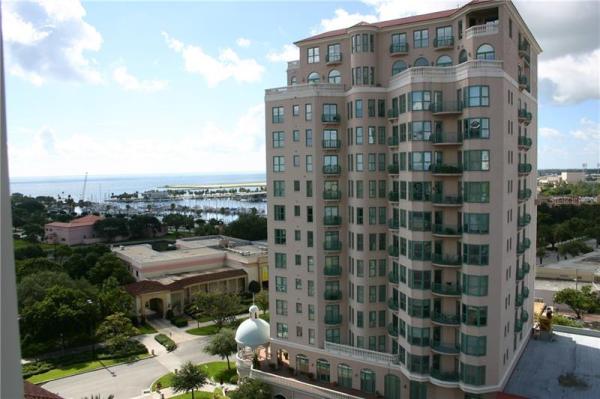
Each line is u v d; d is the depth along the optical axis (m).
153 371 74.94
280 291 66.50
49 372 74.69
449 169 49.88
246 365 64.12
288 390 59.75
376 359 57.62
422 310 52.09
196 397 64.94
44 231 195.88
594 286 116.44
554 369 55.06
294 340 65.62
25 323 81.81
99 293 95.69
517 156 53.09
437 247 51.94
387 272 60.06
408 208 52.62
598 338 66.00
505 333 50.69
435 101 50.84
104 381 71.12
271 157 65.62
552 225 171.38
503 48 49.19
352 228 61.09
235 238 161.38
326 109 61.59
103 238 190.75
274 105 64.62
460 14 53.28
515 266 54.06
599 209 188.88
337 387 60.12
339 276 62.59
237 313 99.81
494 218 47.75
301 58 67.50
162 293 102.62
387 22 61.81
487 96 47.12
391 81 57.44
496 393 49.00
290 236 64.81
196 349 84.50
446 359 52.03
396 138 56.62
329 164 62.03
